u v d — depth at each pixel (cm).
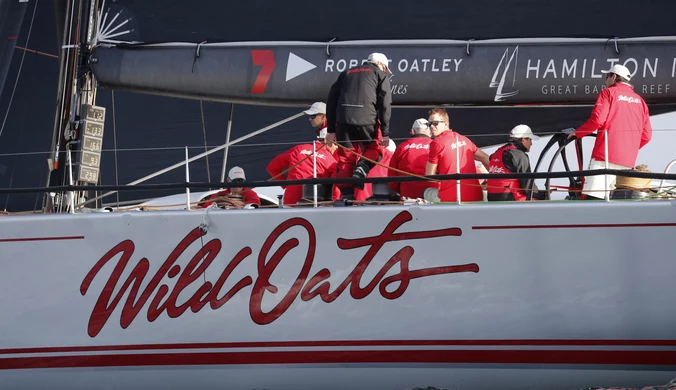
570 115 865
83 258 731
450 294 699
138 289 726
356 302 707
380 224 706
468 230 698
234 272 717
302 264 712
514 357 695
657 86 816
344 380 709
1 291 737
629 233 685
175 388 722
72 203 750
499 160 790
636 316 685
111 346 727
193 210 726
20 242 737
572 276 689
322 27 867
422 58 840
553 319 691
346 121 773
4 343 736
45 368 733
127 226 728
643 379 687
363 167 765
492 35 839
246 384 715
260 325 715
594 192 761
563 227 690
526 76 827
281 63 864
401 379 704
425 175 732
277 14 876
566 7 827
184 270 722
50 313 734
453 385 701
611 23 823
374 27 858
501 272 695
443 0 844
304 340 711
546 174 702
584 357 690
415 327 702
